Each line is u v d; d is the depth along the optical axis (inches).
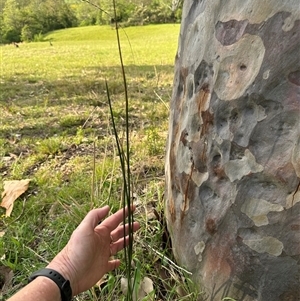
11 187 97.2
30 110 168.7
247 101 49.8
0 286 69.2
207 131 55.2
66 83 226.2
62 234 74.1
